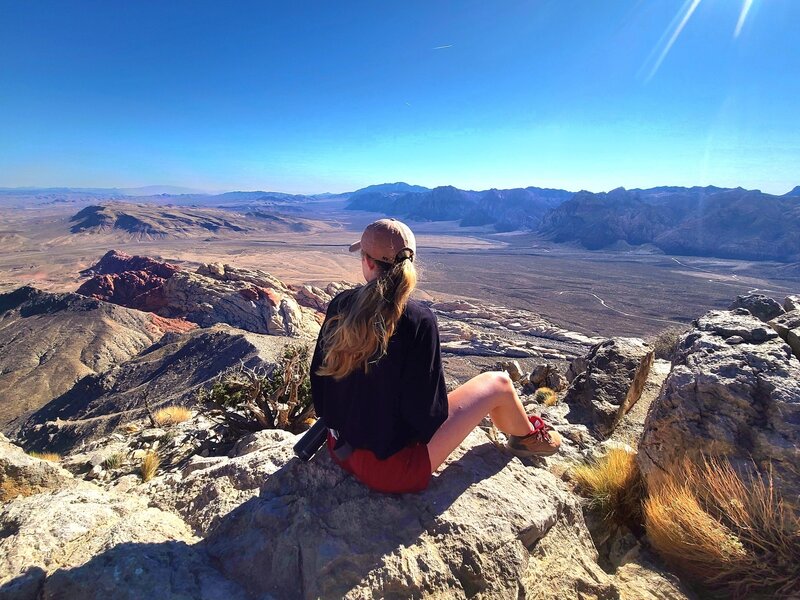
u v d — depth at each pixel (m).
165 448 6.86
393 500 2.57
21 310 111.56
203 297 114.56
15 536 2.30
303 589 2.14
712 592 2.68
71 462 6.36
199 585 2.08
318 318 117.31
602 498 3.52
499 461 3.15
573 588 2.48
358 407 2.42
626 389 7.20
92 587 1.95
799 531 2.55
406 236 2.42
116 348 96.81
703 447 3.20
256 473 3.07
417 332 2.32
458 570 2.26
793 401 3.02
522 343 108.56
